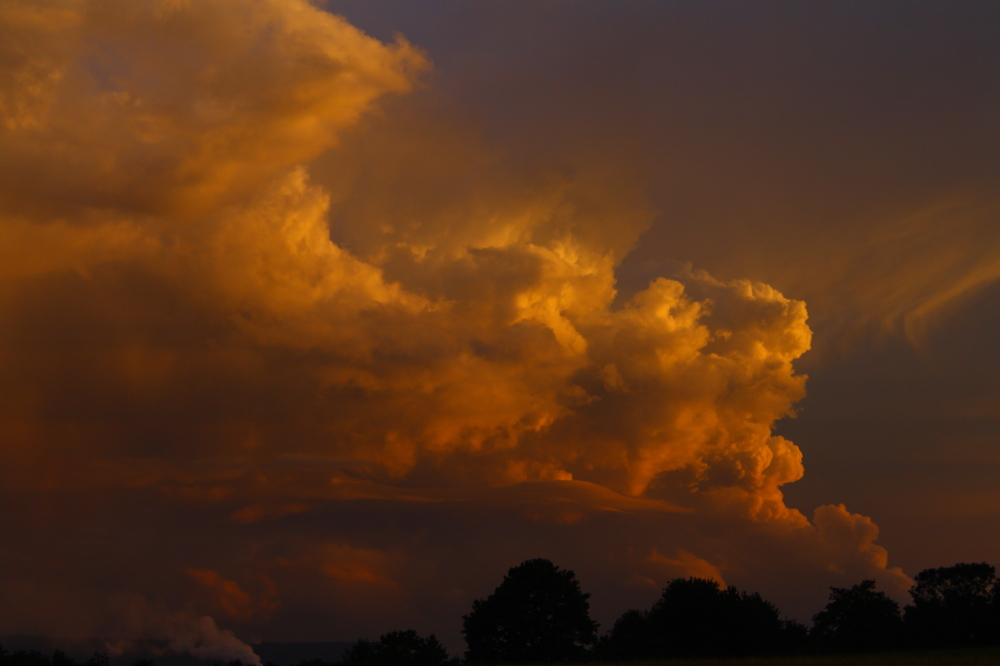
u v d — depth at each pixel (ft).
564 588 289.53
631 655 274.77
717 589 289.12
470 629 289.12
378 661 279.28
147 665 374.22
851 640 289.53
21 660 281.54
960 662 188.14
